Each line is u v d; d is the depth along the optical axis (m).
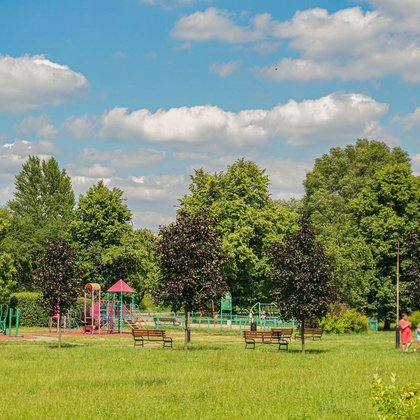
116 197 81.94
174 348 44.06
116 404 18.92
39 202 111.75
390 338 58.09
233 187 80.81
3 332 60.03
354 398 20.08
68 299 43.94
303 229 41.69
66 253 44.66
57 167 114.00
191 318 74.50
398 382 23.61
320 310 40.12
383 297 76.56
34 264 92.38
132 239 81.00
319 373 27.03
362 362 32.00
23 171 111.94
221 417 16.97
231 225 77.31
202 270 41.56
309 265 40.47
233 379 24.91
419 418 11.12
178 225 42.62
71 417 16.91
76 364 31.16
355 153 107.25
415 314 66.75
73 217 81.88
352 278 74.81
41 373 27.23
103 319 68.19
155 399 19.91
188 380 25.05
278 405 18.72
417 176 83.38
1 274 70.75
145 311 105.06
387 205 79.19
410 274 45.97
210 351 40.31
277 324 74.38
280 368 29.52
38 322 72.75
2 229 74.50
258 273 77.69
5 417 16.83
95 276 79.88
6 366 30.06
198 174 83.94
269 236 78.06
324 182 102.75
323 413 17.56
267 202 82.62
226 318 79.25
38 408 18.14
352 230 81.12
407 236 47.00
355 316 66.56
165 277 42.31
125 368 29.47
